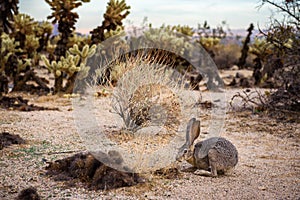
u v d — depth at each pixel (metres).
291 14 9.11
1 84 11.37
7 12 12.21
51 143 6.30
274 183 4.66
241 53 22.94
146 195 4.20
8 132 6.95
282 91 9.48
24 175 4.76
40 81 12.38
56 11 12.95
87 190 4.31
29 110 9.18
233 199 4.14
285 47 9.39
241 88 14.27
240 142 6.76
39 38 17.41
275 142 6.78
